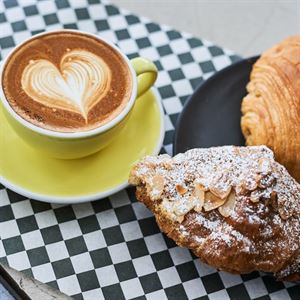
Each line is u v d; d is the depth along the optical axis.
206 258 0.58
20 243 0.62
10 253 0.61
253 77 0.67
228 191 0.58
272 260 0.58
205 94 0.68
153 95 0.67
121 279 0.61
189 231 0.59
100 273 0.61
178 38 0.73
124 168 0.64
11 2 0.72
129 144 0.65
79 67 0.62
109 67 0.62
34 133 0.59
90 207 0.64
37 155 0.63
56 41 0.62
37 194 0.61
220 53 0.73
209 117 0.67
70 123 0.59
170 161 0.61
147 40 0.73
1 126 0.64
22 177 0.62
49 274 0.61
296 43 0.67
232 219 0.58
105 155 0.64
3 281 0.57
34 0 0.73
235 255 0.58
